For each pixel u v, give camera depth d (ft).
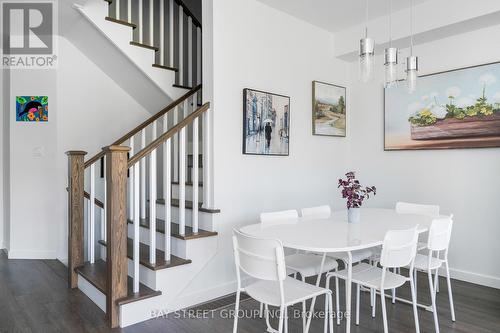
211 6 9.79
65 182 13.23
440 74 11.43
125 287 8.00
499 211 10.30
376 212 9.89
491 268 10.48
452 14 10.19
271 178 11.25
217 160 9.78
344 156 13.97
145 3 14.23
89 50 12.75
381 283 6.67
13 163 13.41
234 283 10.05
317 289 6.56
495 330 7.79
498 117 10.21
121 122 13.99
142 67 11.67
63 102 13.11
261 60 10.92
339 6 11.09
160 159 14.17
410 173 12.33
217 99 9.78
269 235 6.89
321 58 12.95
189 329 7.80
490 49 10.43
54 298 9.47
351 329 7.88
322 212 9.91
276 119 11.30
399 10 11.37
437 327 7.52
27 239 13.46
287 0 10.73
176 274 8.73
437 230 7.61
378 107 13.17
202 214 9.87
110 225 7.81
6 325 7.93
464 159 11.02
